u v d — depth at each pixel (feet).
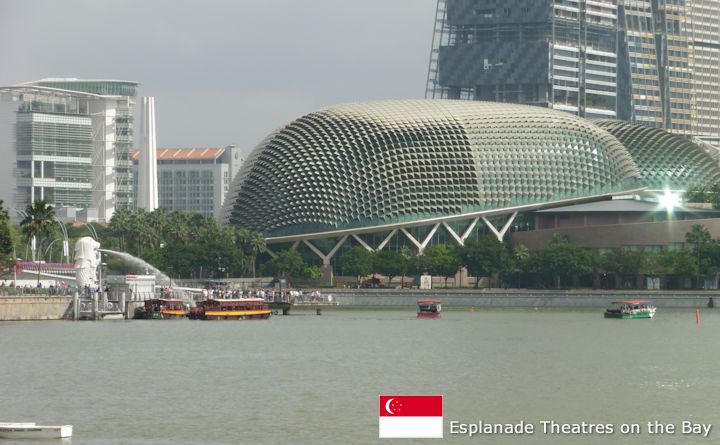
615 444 604.49
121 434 627.05
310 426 650.43
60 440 605.73
